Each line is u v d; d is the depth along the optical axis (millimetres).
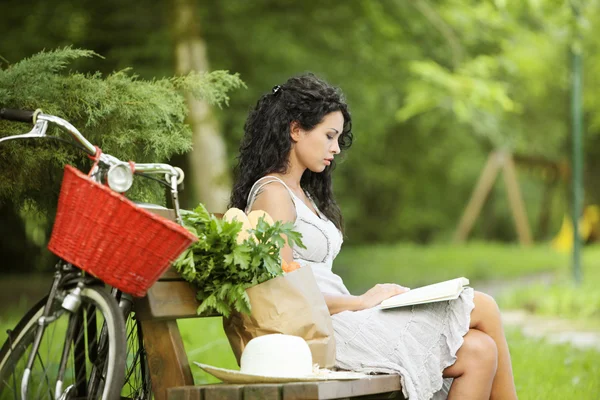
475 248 34844
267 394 4598
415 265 27031
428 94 23188
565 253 32656
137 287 4602
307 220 5945
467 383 5492
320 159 6055
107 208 4508
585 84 29891
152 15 23797
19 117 4898
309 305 5195
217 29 24328
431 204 46812
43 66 6344
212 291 5113
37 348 4863
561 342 12141
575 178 20250
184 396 4762
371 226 44656
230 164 23969
